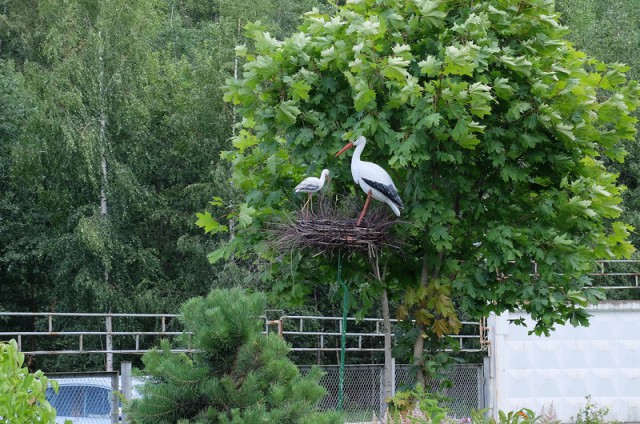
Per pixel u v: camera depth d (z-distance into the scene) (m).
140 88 33.97
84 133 31.77
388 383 14.62
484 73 13.48
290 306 14.59
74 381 20.08
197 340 9.18
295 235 12.73
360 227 12.87
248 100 13.69
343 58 13.16
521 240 13.80
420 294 14.03
